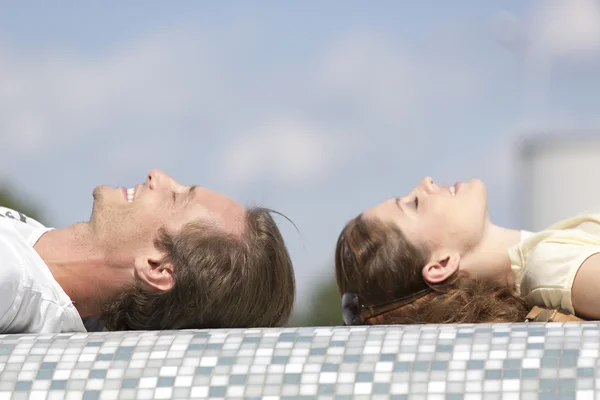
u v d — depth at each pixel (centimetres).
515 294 360
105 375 258
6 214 353
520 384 236
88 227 330
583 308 315
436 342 251
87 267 325
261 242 337
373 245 379
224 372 254
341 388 245
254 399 247
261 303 337
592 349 238
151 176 334
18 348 268
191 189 336
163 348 263
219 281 325
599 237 338
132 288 325
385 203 387
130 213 325
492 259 369
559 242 333
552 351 240
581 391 230
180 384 253
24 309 299
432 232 371
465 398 237
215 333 268
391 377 244
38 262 310
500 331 251
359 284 384
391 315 379
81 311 329
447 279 369
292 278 351
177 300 325
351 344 255
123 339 269
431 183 382
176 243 323
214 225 328
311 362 252
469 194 376
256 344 261
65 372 260
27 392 257
